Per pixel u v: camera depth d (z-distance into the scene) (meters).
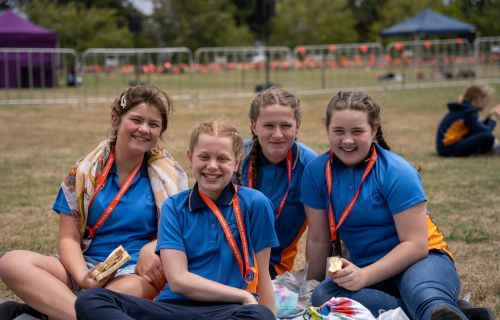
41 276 3.26
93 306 2.86
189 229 3.24
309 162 3.87
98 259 3.57
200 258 3.23
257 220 3.29
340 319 3.21
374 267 3.43
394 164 3.59
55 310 3.21
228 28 50.72
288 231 4.10
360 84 24.58
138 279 3.35
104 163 3.64
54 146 10.70
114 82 26.62
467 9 51.72
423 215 3.50
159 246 3.22
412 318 3.24
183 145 10.44
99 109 16.98
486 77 25.19
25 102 18.16
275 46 51.34
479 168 8.45
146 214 3.63
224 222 3.23
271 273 4.09
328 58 25.73
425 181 7.70
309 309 3.30
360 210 3.59
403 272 3.45
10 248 5.19
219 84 26.03
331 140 3.64
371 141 3.65
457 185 7.45
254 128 4.02
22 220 6.05
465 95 9.52
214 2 50.31
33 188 7.45
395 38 47.12
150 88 3.61
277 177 4.04
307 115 15.37
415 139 11.28
